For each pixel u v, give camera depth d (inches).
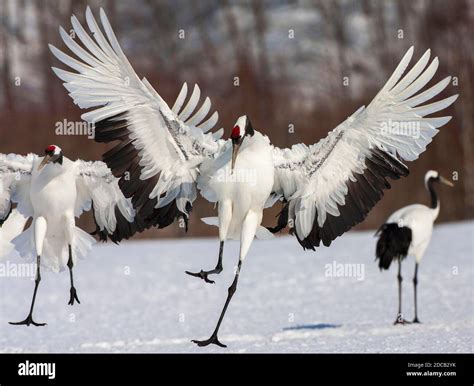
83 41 406.9
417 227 678.5
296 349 534.9
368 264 899.4
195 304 736.3
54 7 2057.1
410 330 585.0
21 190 482.3
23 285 848.9
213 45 2046.0
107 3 2082.9
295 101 1584.6
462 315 636.7
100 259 1000.2
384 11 2048.5
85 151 1234.0
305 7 2241.6
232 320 656.4
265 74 1872.5
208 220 434.3
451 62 1545.3
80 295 791.7
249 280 839.7
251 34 2127.2
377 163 419.8
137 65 1836.9
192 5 2176.4
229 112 1475.1
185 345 565.6
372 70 1931.6
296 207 441.1
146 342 581.6
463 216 1375.5
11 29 2038.6
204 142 426.9
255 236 435.2
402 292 756.0
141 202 427.2
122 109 414.6
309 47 2078.0
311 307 701.9
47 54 1923.0
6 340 605.6
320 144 427.2
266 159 427.8
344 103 1524.4
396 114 408.8
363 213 427.2
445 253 955.3
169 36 2058.3
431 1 1738.4
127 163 421.1
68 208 478.0
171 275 879.7
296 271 872.9
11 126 1322.6
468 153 1397.6
